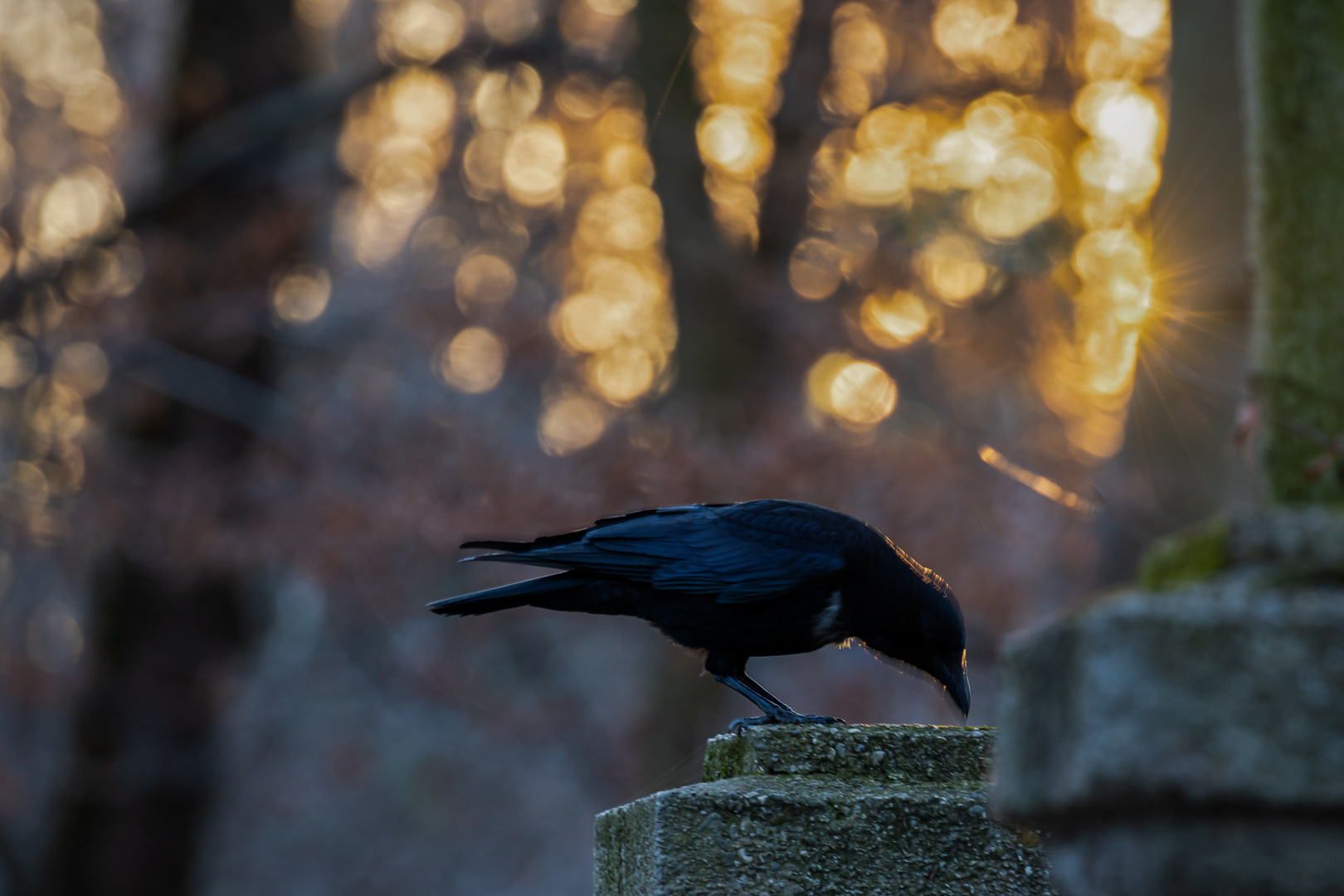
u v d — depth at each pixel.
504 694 20.19
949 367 15.85
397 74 16.64
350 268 19.39
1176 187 9.92
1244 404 3.07
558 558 5.67
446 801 30.25
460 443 14.93
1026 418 16.47
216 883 31.05
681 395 16.00
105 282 16.66
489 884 32.16
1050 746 2.23
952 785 3.97
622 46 17.28
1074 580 15.27
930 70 15.99
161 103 17.17
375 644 17.53
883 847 3.74
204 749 17.50
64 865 17.42
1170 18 10.35
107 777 16.88
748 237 17.19
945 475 14.53
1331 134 2.67
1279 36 2.75
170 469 15.18
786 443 13.98
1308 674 2.02
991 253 15.26
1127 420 10.58
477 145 17.08
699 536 5.55
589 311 16.69
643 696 17.75
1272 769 2.00
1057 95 15.23
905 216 15.66
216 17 17.45
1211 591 2.16
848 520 5.59
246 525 14.93
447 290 16.56
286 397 18.41
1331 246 2.66
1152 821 2.12
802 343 15.94
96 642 17.25
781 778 3.97
